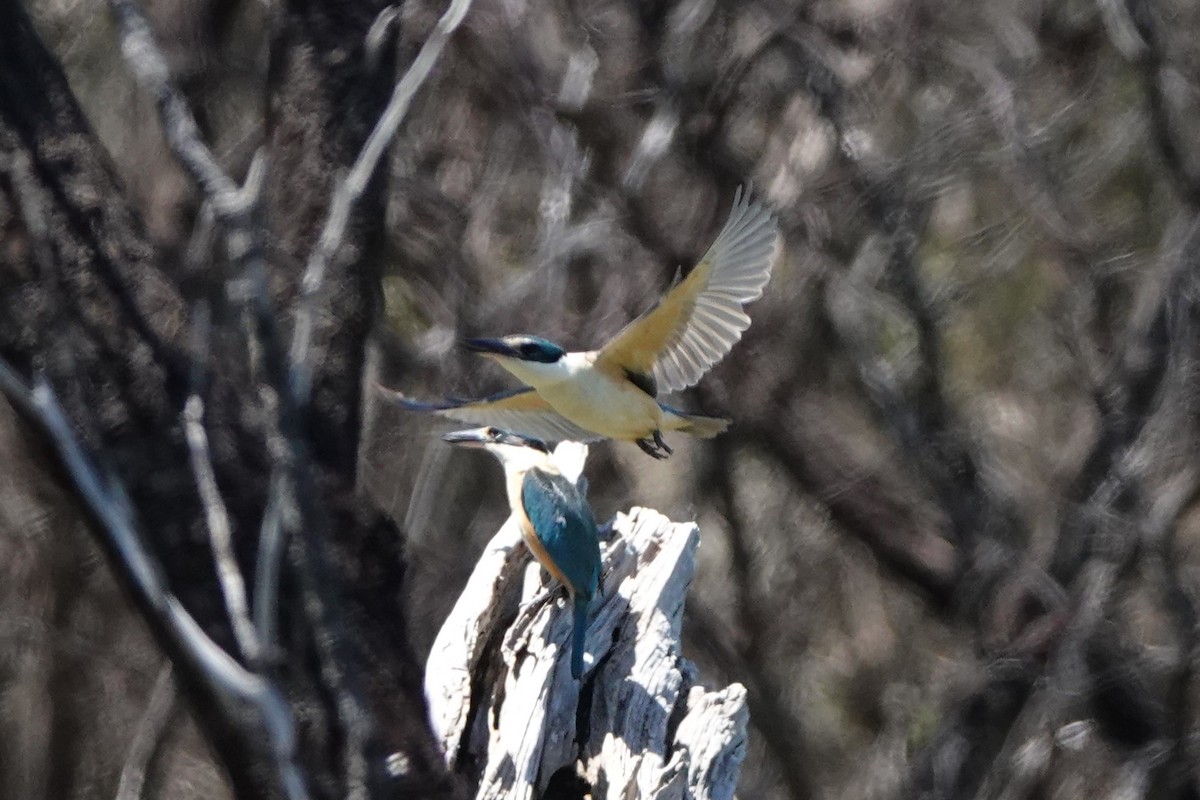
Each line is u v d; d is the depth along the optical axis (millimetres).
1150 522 13297
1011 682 13656
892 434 14258
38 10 13594
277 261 9156
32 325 7793
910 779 14156
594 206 14047
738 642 15375
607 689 6887
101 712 13086
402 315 14141
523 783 6543
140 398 7930
